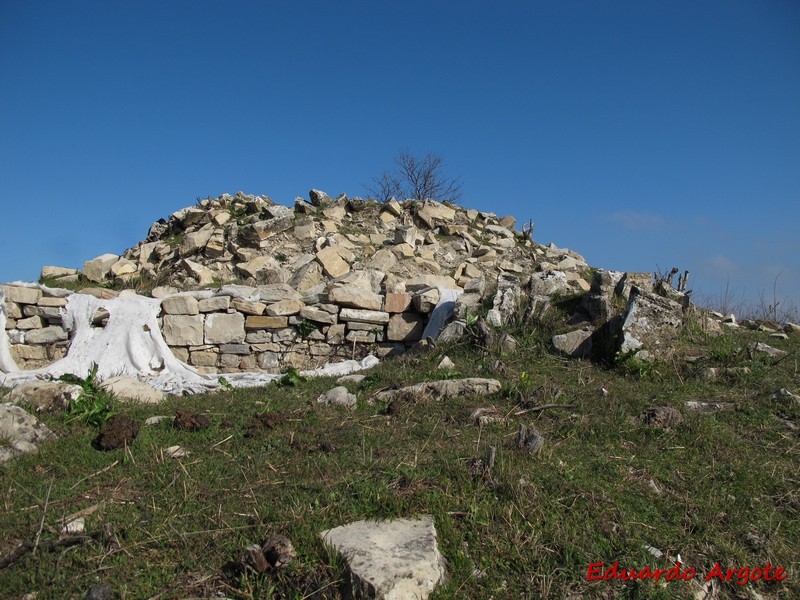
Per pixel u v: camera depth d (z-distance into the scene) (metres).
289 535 3.60
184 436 5.14
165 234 13.22
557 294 8.54
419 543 3.50
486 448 4.76
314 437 5.05
